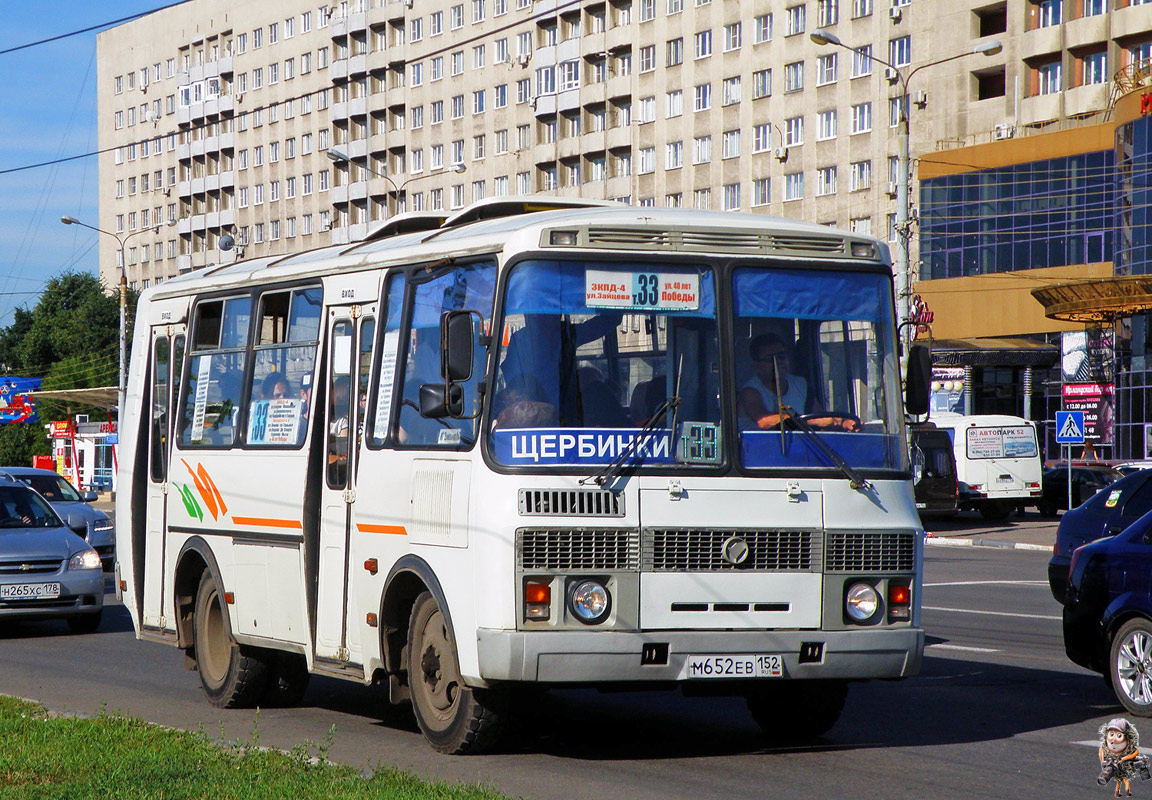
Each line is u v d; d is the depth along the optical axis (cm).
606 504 872
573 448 876
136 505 1348
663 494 881
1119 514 1587
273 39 11256
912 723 1094
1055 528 4197
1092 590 1170
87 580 1777
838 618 905
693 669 877
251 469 1145
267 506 1119
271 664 1169
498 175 9506
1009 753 968
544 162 9169
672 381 900
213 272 1298
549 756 946
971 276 6462
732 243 927
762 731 1051
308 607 1065
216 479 1196
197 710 1179
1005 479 4453
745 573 888
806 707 1004
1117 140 5497
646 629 872
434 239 997
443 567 912
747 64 7912
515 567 861
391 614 979
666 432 891
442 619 927
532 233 898
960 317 6494
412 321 986
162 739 935
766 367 918
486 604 867
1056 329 6156
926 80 7019
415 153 10150
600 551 870
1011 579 2572
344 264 1070
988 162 6384
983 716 1127
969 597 2198
